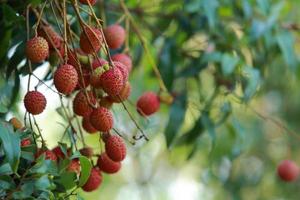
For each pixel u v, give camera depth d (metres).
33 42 1.40
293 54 2.08
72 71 1.37
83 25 1.39
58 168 1.38
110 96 1.43
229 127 2.14
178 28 2.05
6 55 1.62
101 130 1.40
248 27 2.07
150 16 2.06
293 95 3.37
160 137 3.20
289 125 3.48
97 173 1.49
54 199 1.37
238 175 3.22
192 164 3.40
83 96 1.42
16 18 1.50
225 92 1.99
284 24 2.11
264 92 3.16
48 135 2.79
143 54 2.05
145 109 1.74
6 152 1.32
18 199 1.33
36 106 1.40
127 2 2.05
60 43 1.50
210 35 2.05
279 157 3.47
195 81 2.15
